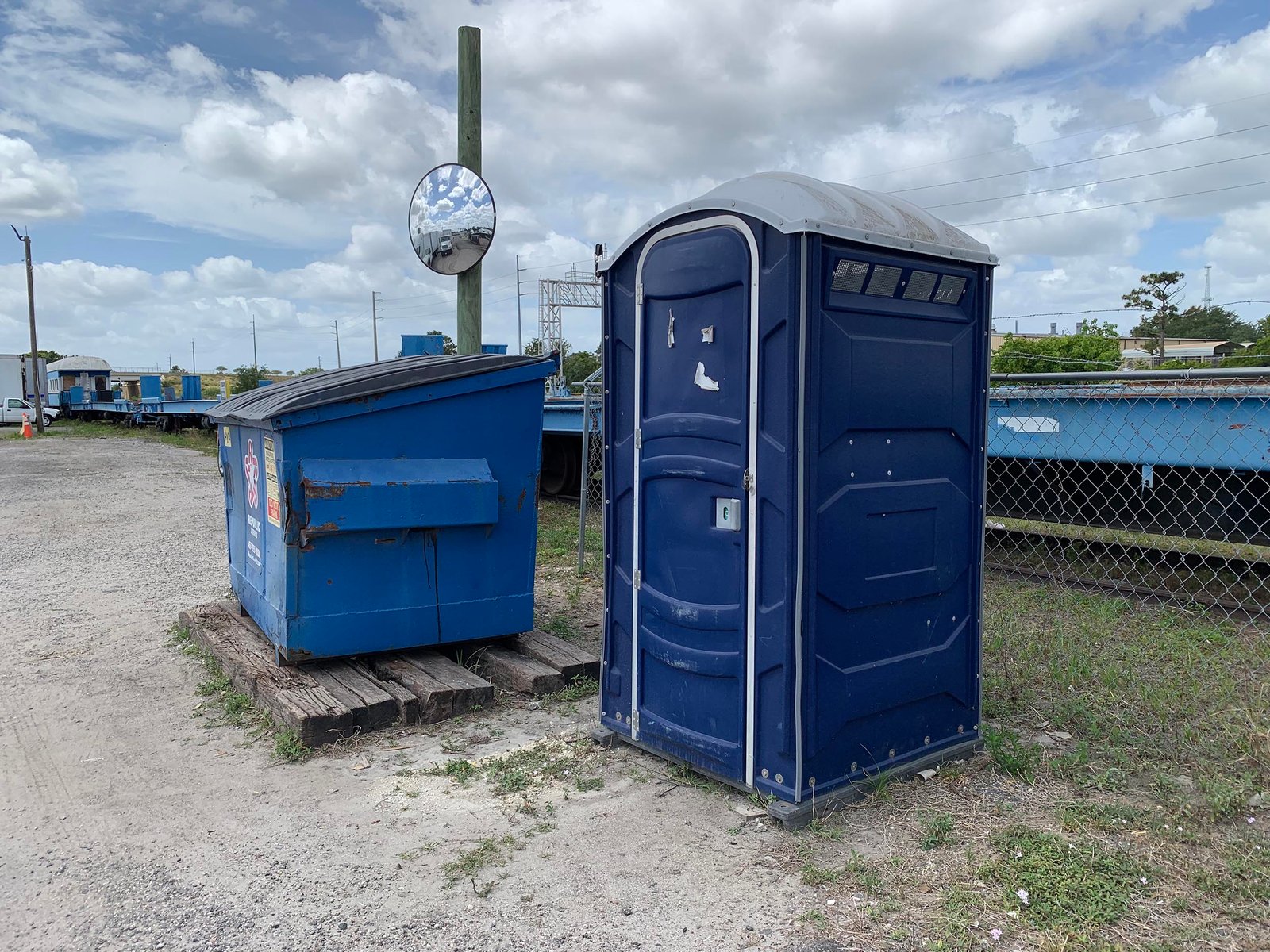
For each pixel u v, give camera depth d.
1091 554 8.06
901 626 3.50
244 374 52.19
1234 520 6.30
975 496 3.73
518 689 4.69
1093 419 6.80
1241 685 4.57
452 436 4.77
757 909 2.69
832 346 3.15
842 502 3.23
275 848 3.15
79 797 3.59
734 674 3.36
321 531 4.37
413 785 3.64
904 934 2.54
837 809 3.27
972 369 3.68
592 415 10.59
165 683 5.00
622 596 3.88
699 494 3.45
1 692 4.89
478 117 6.62
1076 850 2.93
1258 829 3.07
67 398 44.00
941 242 3.48
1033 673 4.77
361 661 4.86
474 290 6.72
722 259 3.26
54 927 2.70
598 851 3.07
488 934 2.61
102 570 8.30
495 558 4.96
